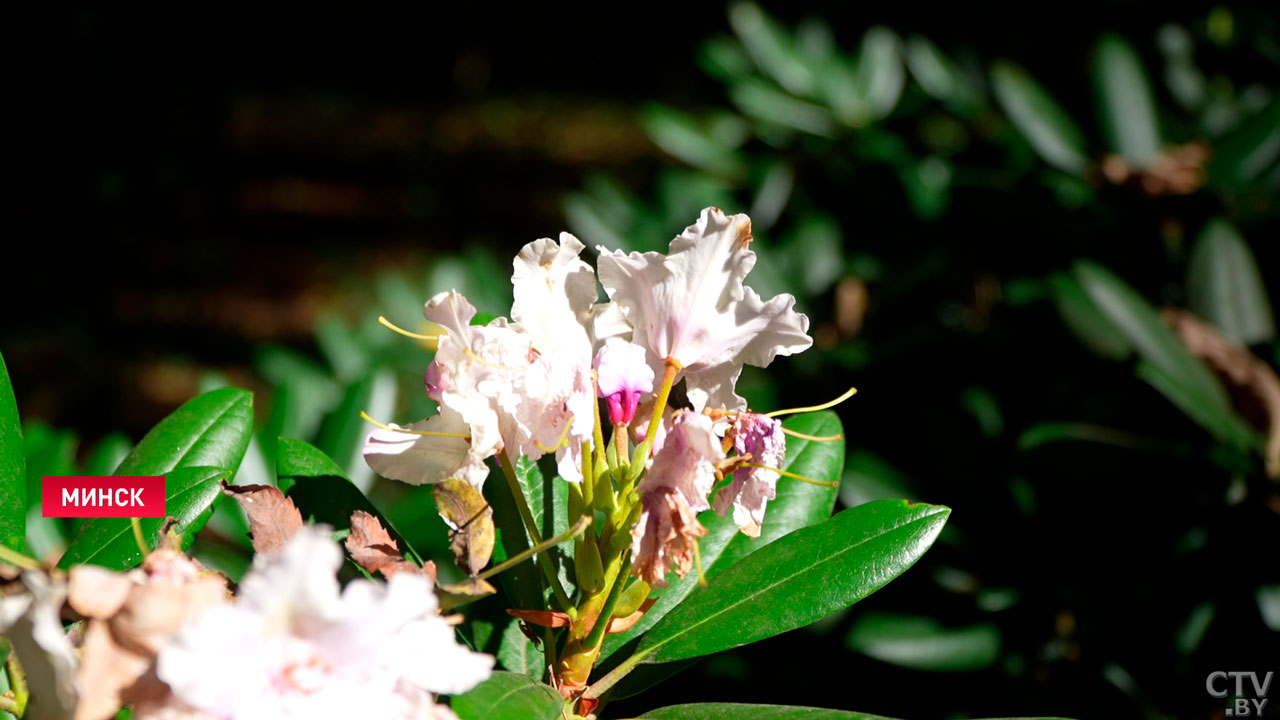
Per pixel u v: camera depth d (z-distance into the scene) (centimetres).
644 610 85
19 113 404
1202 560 111
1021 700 111
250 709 71
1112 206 131
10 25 404
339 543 86
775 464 83
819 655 117
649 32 690
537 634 88
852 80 165
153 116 471
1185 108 154
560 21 697
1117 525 113
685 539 79
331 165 540
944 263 138
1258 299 120
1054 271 129
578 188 512
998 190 135
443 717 74
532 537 84
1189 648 110
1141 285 130
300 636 72
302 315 365
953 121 162
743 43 170
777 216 158
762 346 84
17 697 76
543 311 83
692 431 79
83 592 72
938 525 86
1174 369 112
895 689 115
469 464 82
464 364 81
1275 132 124
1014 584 113
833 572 86
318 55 676
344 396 112
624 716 114
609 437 86
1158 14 158
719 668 117
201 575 78
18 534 86
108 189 407
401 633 73
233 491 80
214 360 328
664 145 165
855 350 136
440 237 445
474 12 689
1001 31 162
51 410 295
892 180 150
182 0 543
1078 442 110
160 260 393
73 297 355
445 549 110
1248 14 158
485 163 561
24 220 382
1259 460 109
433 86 680
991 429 121
